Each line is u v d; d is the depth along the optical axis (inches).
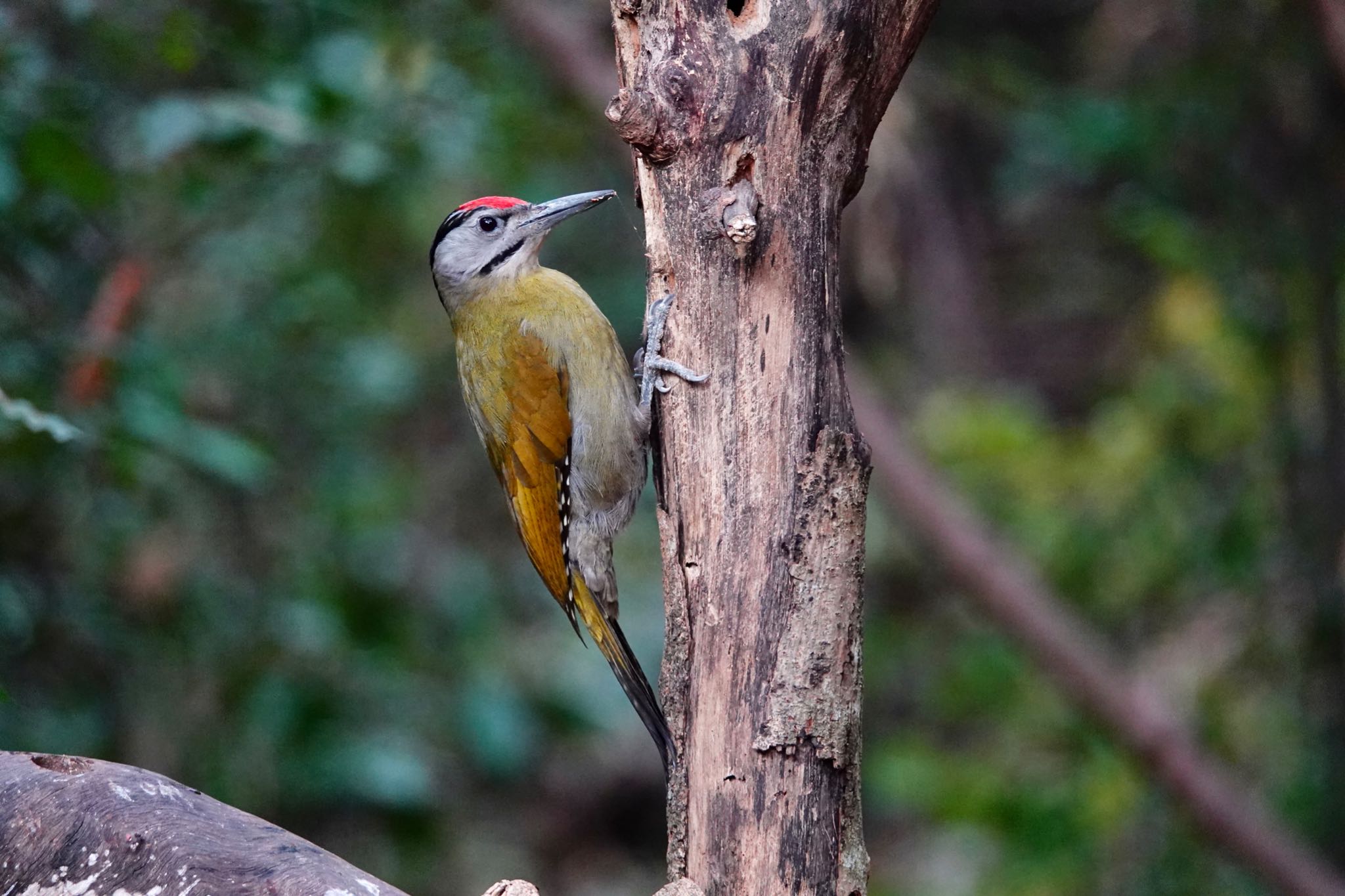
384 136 432.8
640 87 242.1
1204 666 530.9
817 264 242.4
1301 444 507.8
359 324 489.1
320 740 438.6
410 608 492.4
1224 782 469.1
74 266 409.4
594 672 575.8
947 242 748.6
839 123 243.1
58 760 214.2
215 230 461.4
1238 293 515.5
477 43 486.9
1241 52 506.0
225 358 461.4
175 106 382.3
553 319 350.0
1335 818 482.6
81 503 409.4
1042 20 639.1
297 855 207.0
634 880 717.9
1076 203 673.0
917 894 597.0
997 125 660.1
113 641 414.9
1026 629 498.6
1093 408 690.2
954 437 620.4
